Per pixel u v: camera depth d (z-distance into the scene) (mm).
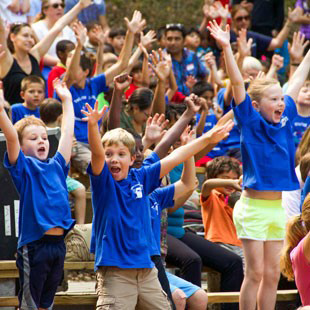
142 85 19828
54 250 11219
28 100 17078
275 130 12664
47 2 21828
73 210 15680
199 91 19672
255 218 12484
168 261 13953
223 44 12508
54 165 11586
